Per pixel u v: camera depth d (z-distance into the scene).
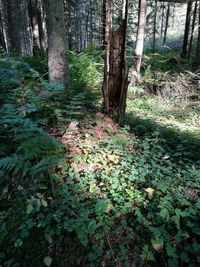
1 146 4.84
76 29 29.56
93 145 4.80
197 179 4.02
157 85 10.45
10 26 14.63
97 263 3.29
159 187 3.82
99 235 3.43
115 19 11.69
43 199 3.67
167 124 7.04
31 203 3.73
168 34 33.91
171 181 4.05
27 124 4.24
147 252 3.23
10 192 4.28
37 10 15.52
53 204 3.76
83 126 5.37
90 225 3.44
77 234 3.40
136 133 5.79
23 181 4.31
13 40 14.63
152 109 8.77
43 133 4.16
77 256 3.38
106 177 4.10
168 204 3.55
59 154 4.24
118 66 5.57
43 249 3.50
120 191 3.94
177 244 3.30
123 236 3.46
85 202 3.81
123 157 4.61
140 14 10.72
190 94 10.05
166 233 3.35
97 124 5.46
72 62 7.95
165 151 5.10
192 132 6.62
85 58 8.05
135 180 4.12
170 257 3.23
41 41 16.14
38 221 3.65
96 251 3.35
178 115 8.48
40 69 8.36
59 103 5.59
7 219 3.92
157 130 5.59
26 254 3.53
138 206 3.72
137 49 11.02
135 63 11.16
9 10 14.59
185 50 18.17
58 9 6.03
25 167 3.94
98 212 3.53
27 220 3.68
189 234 3.40
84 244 3.34
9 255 3.60
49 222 3.60
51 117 5.30
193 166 4.39
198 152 5.15
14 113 4.45
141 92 10.02
